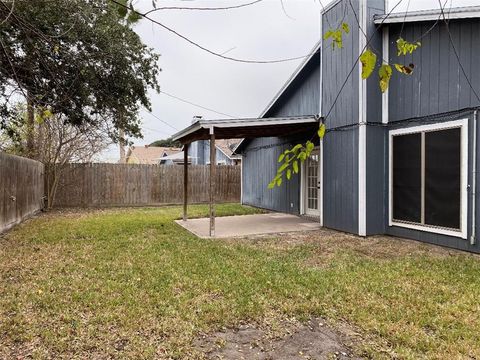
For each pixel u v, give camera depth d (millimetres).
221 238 6992
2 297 3703
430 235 6242
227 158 22578
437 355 2566
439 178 6031
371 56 1555
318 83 8898
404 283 4102
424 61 6234
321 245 6250
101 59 7238
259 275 4418
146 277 4367
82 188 13414
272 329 3014
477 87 5418
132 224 8773
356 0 6844
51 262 5082
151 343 2775
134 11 1904
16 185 8398
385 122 7035
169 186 14844
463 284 4051
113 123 9008
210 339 2852
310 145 1723
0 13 2826
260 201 12648
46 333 2904
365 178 6910
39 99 4500
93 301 3586
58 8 5555
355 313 3289
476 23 5426
